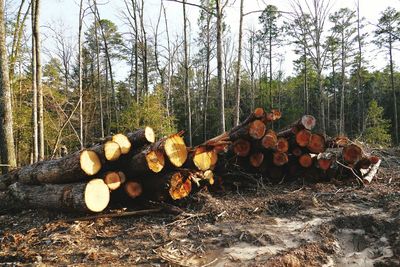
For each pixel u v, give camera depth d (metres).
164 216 5.93
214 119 33.28
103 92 31.36
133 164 6.28
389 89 38.31
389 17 29.52
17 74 16.12
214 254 4.71
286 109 37.75
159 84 23.00
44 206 6.50
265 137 7.07
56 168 6.42
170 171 6.34
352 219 5.47
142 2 21.31
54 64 21.16
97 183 5.89
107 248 4.93
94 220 5.83
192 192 6.65
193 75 35.88
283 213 5.92
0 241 5.40
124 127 19.19
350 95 41.09
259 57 36.28
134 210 6.26
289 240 4.99
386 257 4.67
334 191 6.73
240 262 4.48
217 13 13.05
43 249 4.97
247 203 6.23
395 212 5.56
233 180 7.32
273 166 7.57
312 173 7.44
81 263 4.55
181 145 6.32
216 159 6.76
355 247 5.07
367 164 7.25
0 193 7.38
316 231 5.16
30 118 16.20
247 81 39.34
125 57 28.42
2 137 9.91
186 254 4.71
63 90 21.53
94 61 28.16
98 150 6.24
